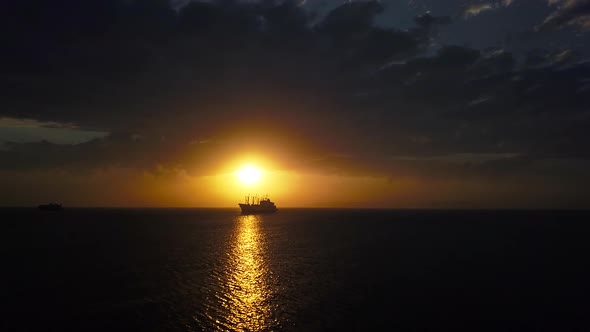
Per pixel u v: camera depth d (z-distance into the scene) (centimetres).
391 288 4872
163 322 3547
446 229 15512
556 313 3888
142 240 10688
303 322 3566
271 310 3922
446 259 7294
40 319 3631
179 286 4925
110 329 3369
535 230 14925
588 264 6744
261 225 18362
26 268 6138
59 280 5250
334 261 7056
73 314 3769
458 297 4450
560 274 5825
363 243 10200
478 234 13038
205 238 11469
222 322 3553
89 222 19062
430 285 5041
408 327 3456
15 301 4212
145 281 5209
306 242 10469
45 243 9706
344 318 3684
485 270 6128
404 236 12288
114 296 4412
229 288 4841
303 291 4709
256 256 7694
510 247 9238
